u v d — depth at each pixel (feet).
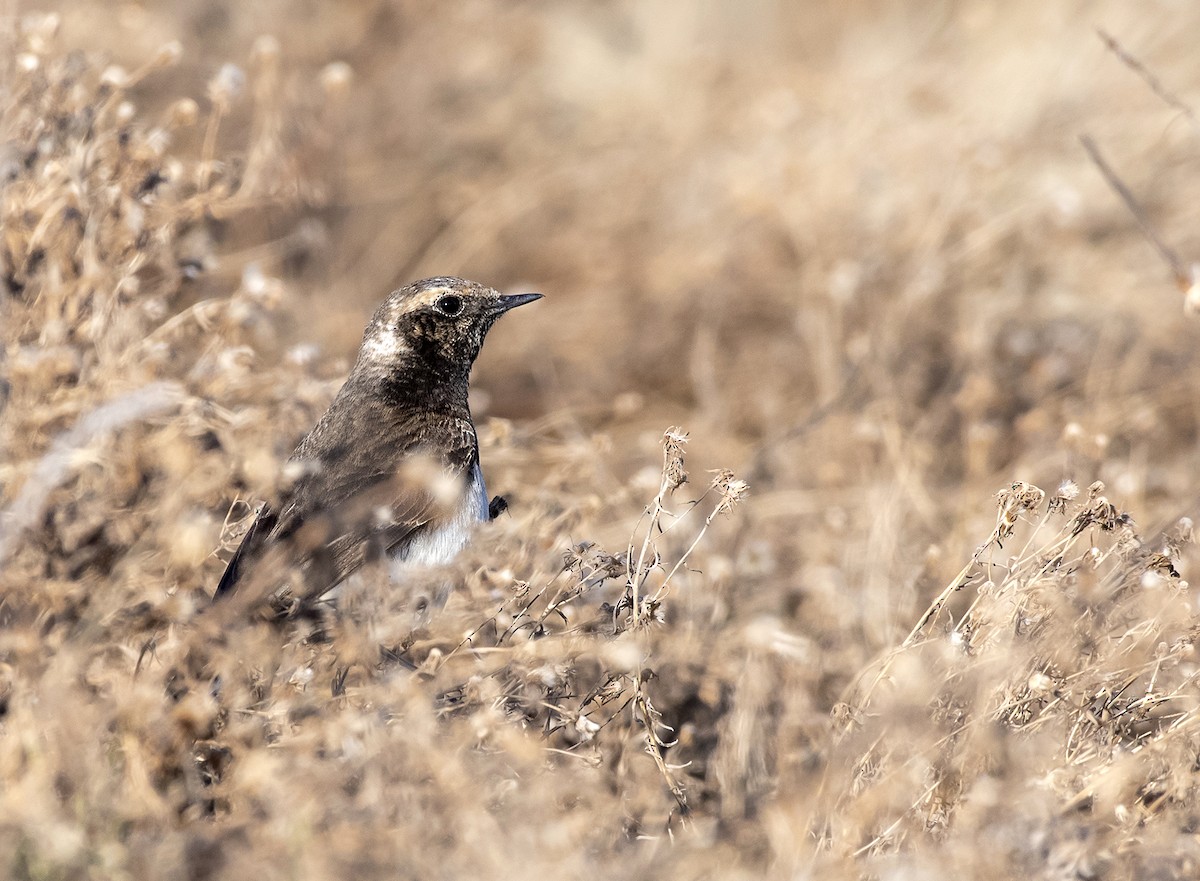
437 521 35.91
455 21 75.31
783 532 50.44
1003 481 50.01
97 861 25.63
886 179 64.64
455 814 26.27
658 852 28.68
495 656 30.81
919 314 59.62
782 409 57.62
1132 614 31.99
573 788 28.63
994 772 29.14
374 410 37.76
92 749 26.84
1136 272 61.31
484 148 71.20
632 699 32.09
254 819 26.71
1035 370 56.90
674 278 62.64
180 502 32.19
